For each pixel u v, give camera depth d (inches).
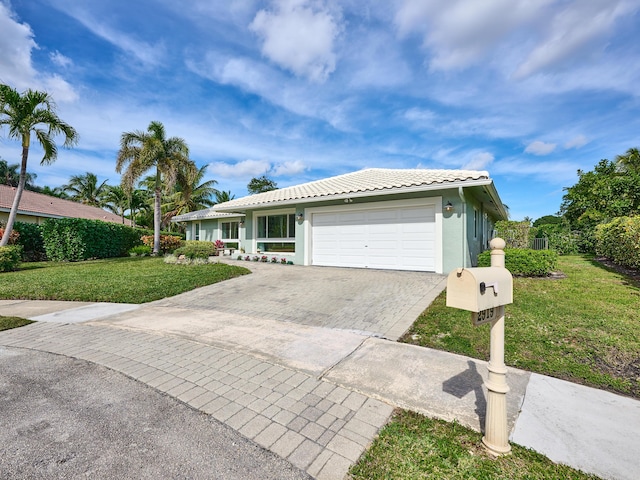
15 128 498.0
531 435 99.6
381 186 413.4
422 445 95.7
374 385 132.3
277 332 203.2
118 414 112.8
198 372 146.9
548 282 337.7
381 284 333.7
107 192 1270.9
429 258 406.0
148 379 140.3
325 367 150.2
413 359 157.2
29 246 638.5
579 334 179.5
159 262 540.1
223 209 613.0
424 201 407.5
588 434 100.0
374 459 90.3
